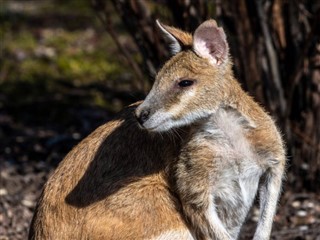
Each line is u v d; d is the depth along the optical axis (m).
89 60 24.12
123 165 11.95
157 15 15.97
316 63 15.49
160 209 11.84
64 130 19.77
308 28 15.34
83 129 19.72
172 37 11.89
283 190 15.35
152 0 16.56
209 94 11.59
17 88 22.50
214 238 11.73
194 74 11.55
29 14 28.73
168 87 11.53
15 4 30.22
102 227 11.73
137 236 11.75
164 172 11.93
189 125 11.77
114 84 22.50
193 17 15.17
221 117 11.73
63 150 18.47
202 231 11.80
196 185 11.71
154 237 11.77
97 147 12.09
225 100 11.70
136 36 15.79
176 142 11.84
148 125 11.37
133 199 11.82
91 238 11.73
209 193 11.77
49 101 21.53
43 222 11.93
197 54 11.62
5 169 17.45
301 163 15.94
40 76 23.20
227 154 11.75
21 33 26.56
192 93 11.53
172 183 11.92
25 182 16.78
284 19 15.48
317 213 15.20
